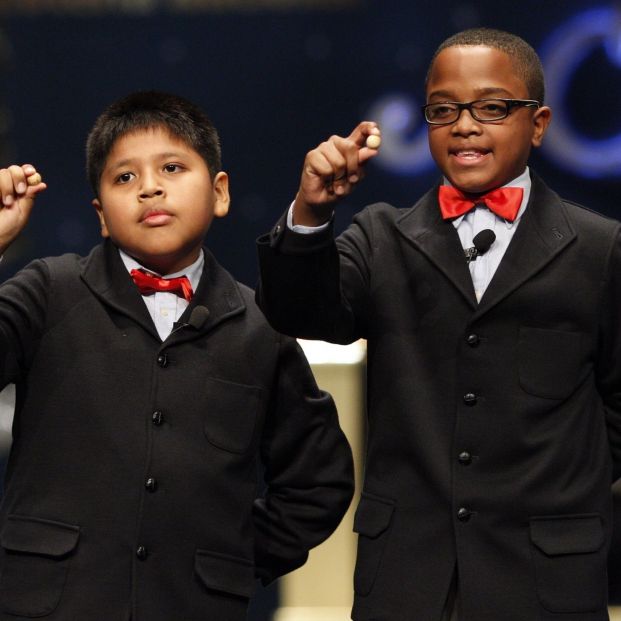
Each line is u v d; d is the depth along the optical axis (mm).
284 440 7594
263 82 23266
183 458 6969
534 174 7465
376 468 7113
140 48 23312
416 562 6852
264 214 23453
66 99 23359
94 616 6711
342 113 23203
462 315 7008
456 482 6859
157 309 7301
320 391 7746
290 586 10047
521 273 6984
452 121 7047
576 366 6992
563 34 22484
